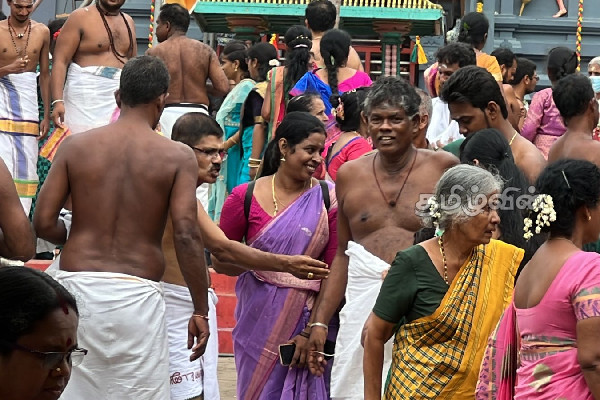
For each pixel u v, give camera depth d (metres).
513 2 29.39
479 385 7.03
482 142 8.30
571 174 6.65
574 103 10.06
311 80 13.91
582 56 29.16
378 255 8.66
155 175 7.95
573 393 6.42
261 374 9.43
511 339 6.90
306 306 9.46
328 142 12.66
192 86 15.15
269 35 27.20
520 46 29.06
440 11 25.33
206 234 9.05
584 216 6.68
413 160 8.81
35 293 4.58
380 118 8.62
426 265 7.23
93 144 8.02
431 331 7.20
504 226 7.87
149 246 8.00
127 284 7.82
